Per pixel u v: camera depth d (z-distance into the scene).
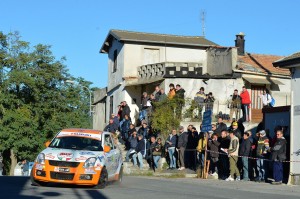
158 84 33.44
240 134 20.89
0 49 43.09
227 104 30.55
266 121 22.39
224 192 14.81
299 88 18.56
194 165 22.88
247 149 19.14
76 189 14.47
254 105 33.25
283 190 15.82
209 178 20.67
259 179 18.75
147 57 36.66
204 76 32.47
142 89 35.91
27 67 43.88
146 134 26.62
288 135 20.00
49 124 45.28
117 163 16.72
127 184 17.00
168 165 24.27
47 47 44.81
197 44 36.66
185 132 22.97
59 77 45.94
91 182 14.58
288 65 18.83
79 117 48.50
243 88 28.16
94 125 44.91
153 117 26.69
